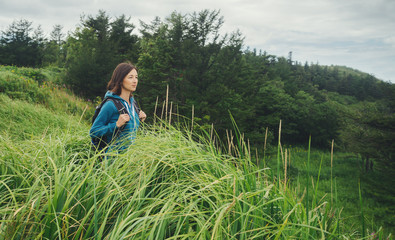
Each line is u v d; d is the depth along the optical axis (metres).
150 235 1.02
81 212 1.31
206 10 15.47
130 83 2.22
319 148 35.56
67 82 17.78
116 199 1.30
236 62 16.64
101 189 1.39
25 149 2.10
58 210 1.25
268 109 29.84
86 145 2.37
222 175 1.63
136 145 1.79
